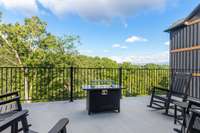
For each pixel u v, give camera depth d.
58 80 7.34
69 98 4.65
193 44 5.30
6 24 11.45
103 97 3.26
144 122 2.81
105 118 2.99
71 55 12.40
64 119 1.08
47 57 11.32
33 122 2.77
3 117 1.85
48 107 3.69
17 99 2.20
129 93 6.40
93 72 5.98
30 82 7.75
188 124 1.72
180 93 3.15
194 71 5.25
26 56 11.84
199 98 5.03
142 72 6.38
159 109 3.50
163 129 2.52
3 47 11.38
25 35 11.78
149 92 6.20
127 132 2.40
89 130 2.45
